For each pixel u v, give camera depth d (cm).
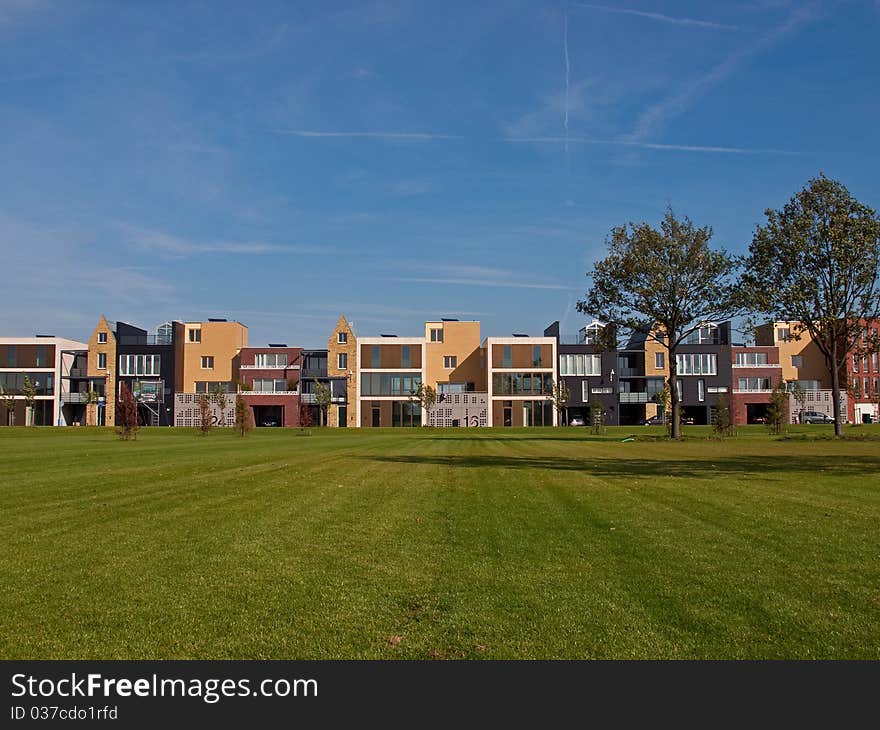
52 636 741
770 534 1248
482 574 973
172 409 10562
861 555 1084
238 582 929
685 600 854
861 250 4866
